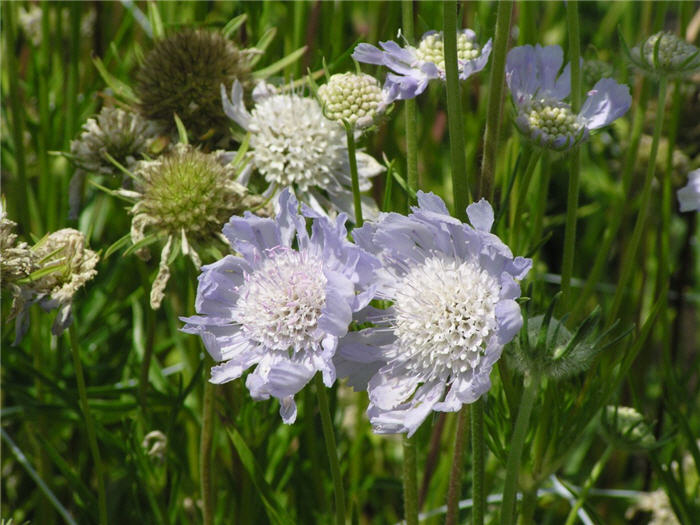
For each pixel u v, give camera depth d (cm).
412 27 39
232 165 40
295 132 43
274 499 41
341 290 34
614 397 43
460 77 38
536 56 40
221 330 36
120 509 51
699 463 45
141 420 46
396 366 35
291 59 46
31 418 49
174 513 46
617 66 46
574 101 39
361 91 39
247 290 36
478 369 34
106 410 47
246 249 36
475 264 35
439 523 48
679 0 52
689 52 40
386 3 51
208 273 36
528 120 39
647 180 42
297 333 35
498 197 48
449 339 34
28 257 36
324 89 39
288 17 51
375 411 35
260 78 46
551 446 40
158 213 39
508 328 32
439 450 48
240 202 40
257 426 46
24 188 49
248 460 41
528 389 35
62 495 51
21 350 50
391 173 39
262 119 43
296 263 36
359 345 35
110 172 44
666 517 48
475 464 36
